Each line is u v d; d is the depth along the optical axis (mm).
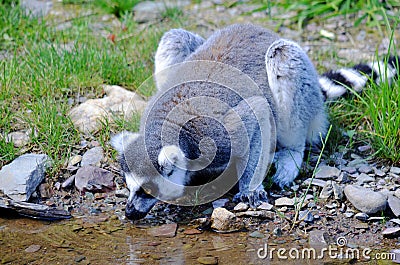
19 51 10094
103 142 7816
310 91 7594
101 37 10562
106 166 7512
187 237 6316
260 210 6723
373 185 7117
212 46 7613
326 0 11562
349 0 11305
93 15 11586
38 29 10648
